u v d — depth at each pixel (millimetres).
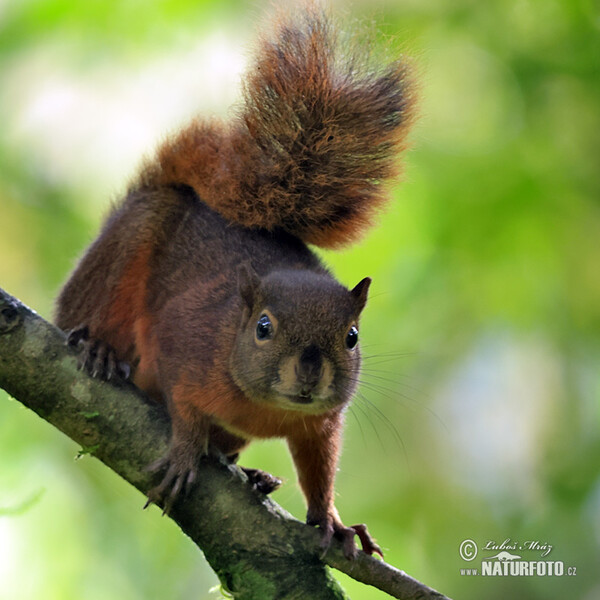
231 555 7660
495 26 13055
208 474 7871
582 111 12883
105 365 8297
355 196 9703
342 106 9586
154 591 12375
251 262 9297
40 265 13812
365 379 13664
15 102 14070
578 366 13422
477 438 14062
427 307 13203
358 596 12516
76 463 12859
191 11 13359
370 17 10359
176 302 8938
